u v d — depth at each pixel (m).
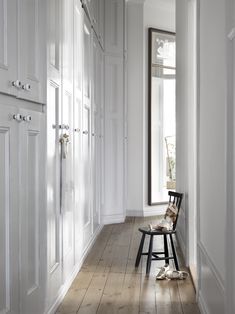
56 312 3.00
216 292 2.40
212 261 2.55
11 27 1.99
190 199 4.12
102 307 3.11
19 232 2.11
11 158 1.98
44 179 2.58
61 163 3.12
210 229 2.64
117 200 6.43
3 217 1.91
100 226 5.84
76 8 3.74
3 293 1.90
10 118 1.96
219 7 2.28
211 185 2.59
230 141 1.99
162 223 4.07
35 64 2.42
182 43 4.88
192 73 4.15
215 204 2.42
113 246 5.00
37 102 2.46
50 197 2.85
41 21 2.52
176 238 5.37
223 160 2.14
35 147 2.41
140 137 6.93
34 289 2.38
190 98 4.15
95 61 5.25
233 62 1.96
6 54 1.92
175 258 3.97
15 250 2.05
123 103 6.45
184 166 4.59
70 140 3.49
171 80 7.46
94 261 4.35
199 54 3.21
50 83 2.76
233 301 1.98
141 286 3.59
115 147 6.37
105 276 3.86
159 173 7.30
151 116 7.14
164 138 7.37
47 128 2.62
